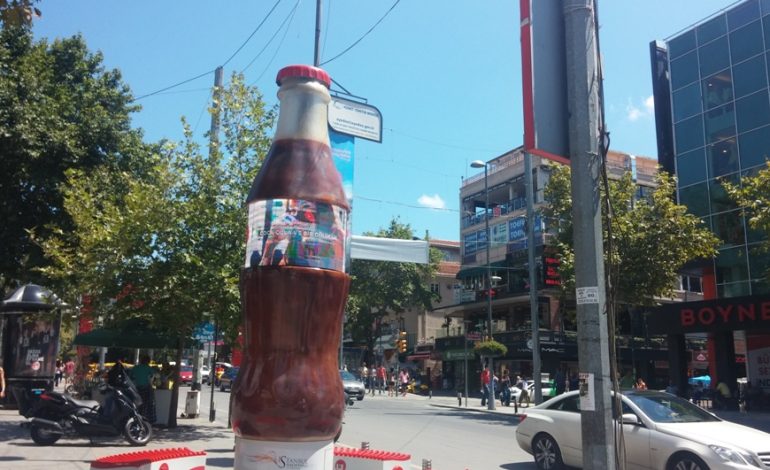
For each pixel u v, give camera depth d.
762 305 23.52
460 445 14.34
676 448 8.38
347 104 8.39
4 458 9.84
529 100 5.07
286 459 3.47
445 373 46.88
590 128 5.01
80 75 20.14
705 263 26.98
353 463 5.95
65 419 11.38
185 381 44.34
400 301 46.44
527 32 5.15
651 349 39.28
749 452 8.09
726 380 25.84
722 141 26.91
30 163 16.77
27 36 18.11
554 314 38.88
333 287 3.75
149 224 12.85
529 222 25.78
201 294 12.97
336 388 3.69
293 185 3.76
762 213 16.22
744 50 26.34
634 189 21.81
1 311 17.61
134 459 5.59
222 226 13.31
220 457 11.05
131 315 13.45
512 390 30.41
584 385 4.59
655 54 30.64
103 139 18.62
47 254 14.46
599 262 4.79
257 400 3.50
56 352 17.81
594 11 5.29
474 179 48.06
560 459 10.16
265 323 3.62
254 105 14.12
